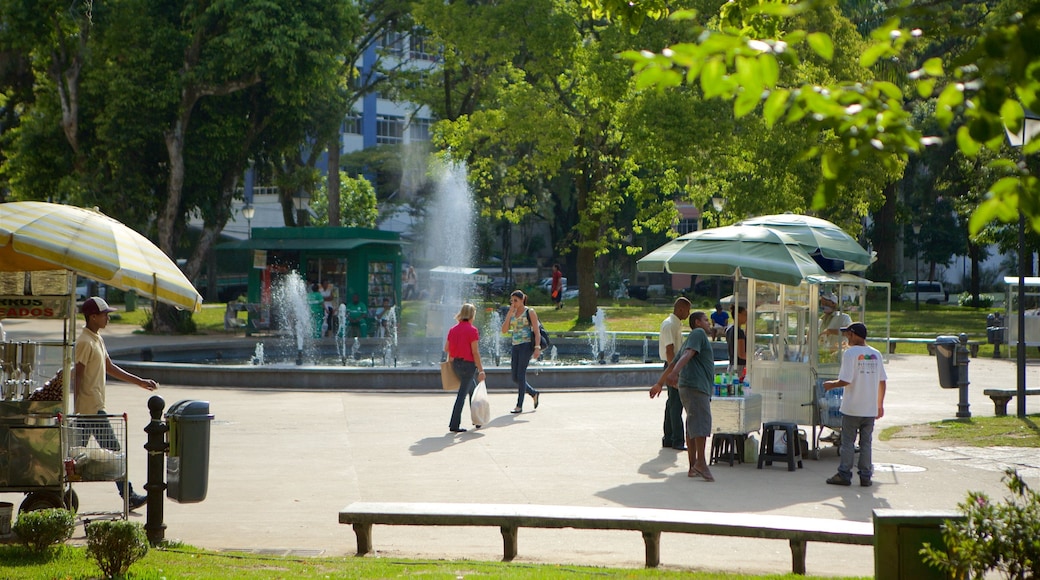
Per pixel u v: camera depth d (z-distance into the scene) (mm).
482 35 41531
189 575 8016
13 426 9711
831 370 15531
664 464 14562
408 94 56125
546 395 23422
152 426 9688
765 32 10602
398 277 42062
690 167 39438
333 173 57938
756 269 14469
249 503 11828
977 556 6074
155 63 42844
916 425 19078
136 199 43906
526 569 8516
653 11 11828
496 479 13320
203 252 46406
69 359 9977
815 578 8281
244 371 24922
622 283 79250
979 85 4406
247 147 46125
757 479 13570
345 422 18891
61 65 42812
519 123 42188
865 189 42094
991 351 38406
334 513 11328
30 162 45594
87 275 9945
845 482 13141
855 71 39344
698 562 9383
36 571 7969
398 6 55031
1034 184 4547
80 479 9797
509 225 82688
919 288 83375
